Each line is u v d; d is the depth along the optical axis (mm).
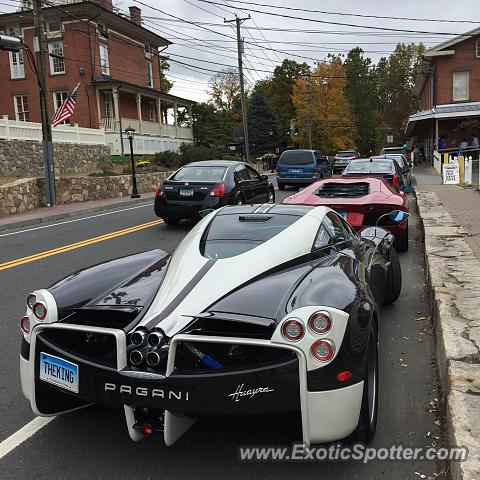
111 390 2875
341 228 4637
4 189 16234
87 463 3078
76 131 25266
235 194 11961
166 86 61344
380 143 83250
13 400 3912
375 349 3238
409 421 3439
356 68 85812
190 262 3539
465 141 37969
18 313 6035
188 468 3008
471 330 4004
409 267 7637
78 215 16609
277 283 3186
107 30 35125
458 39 36688
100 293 3344
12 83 34969
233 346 2850
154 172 26844
